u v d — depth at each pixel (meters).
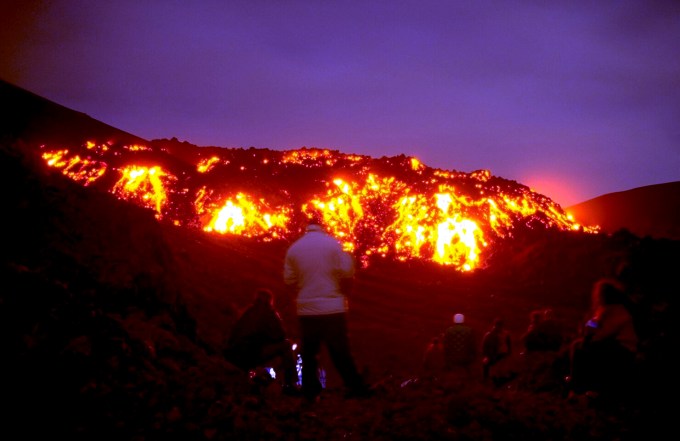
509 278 28.20
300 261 7.43
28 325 5.82
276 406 6.71
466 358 12.33
